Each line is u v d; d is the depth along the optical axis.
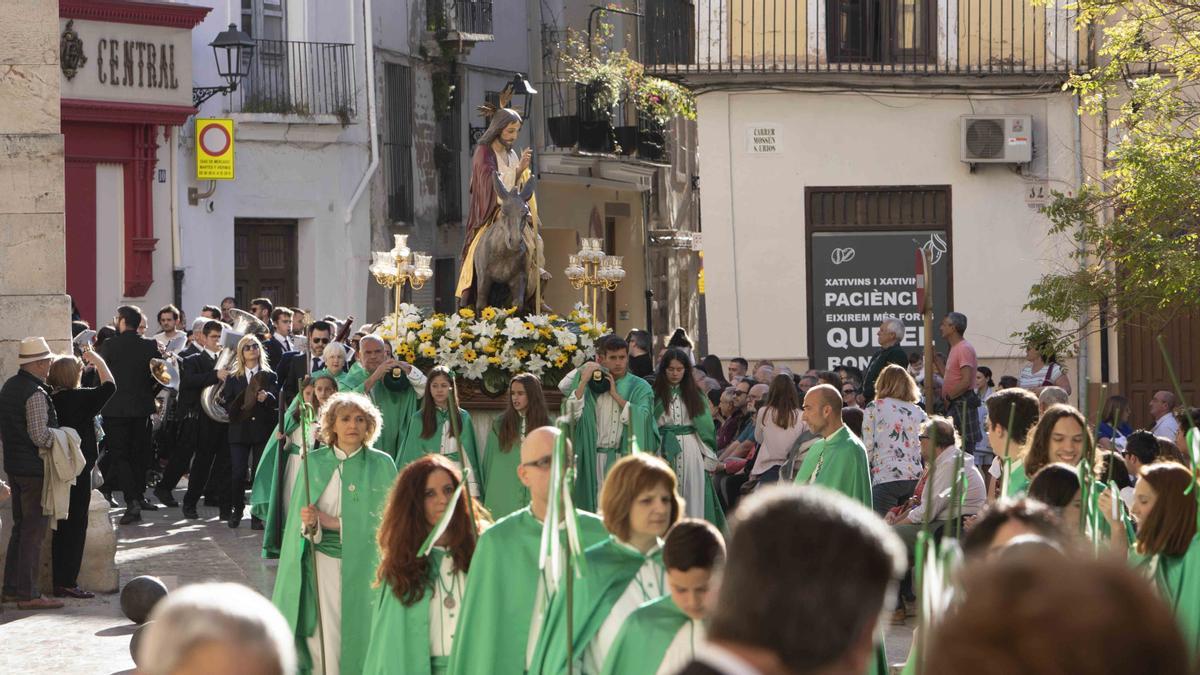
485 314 22.78
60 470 18.97
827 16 35.12
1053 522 7.29
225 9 42.94
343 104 45.12
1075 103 34.59
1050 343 29.56
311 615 14.07
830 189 35.06
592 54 53.41
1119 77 30.41
